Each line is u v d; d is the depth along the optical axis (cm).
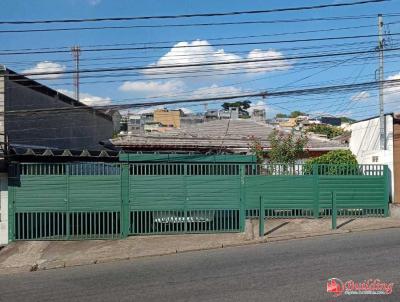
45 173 1586
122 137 2727
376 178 1900
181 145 2594
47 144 2083
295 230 1617
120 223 1606
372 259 1059
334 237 1463
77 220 1589
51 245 1499
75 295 864
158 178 1634
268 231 1612
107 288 909
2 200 1565
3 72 1658
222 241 1477
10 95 1792
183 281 930
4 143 1548
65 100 2269
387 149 2233
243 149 2664
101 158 1725
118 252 1371
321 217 1847
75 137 2386
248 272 984
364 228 1625
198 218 1645
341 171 1873
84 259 1296
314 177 1845
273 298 766
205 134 3003
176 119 6256
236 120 3275
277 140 2358
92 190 1602
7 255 1398
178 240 1520
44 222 1580
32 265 1245
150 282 941
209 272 1009
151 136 2772
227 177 1662
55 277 1073
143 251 1372
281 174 1831
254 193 1803
